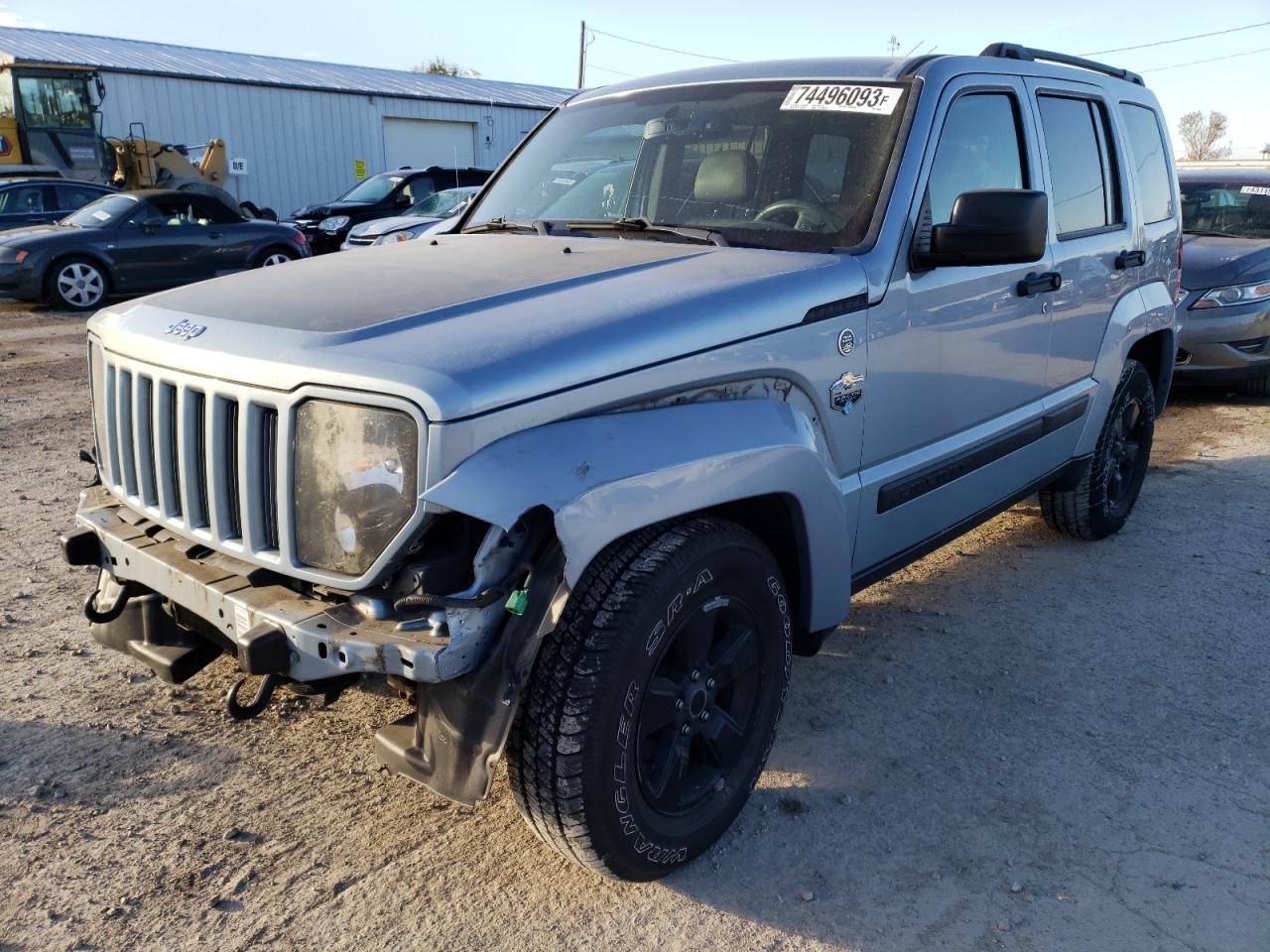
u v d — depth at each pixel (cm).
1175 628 420
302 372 221
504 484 207
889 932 247
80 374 929
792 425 271
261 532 234
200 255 1449
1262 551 508
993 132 366
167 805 290
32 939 238
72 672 364
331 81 2816
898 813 294
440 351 220
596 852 236
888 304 304
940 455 344
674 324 246
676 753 255
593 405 229
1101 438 480
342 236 1738
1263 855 276
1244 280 816
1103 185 450
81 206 1622
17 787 296
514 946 240
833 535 291
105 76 2312
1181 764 320
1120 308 464
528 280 272
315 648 215
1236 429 769
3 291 1320
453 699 220
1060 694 364
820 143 332
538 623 217
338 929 244
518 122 3122
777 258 295
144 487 267
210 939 240
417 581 214
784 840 281
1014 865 272
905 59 349
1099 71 469
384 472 212
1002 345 368
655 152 365
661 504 231
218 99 2502
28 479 595
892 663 387
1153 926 250
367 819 286
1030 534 536
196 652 275
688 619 246
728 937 245
